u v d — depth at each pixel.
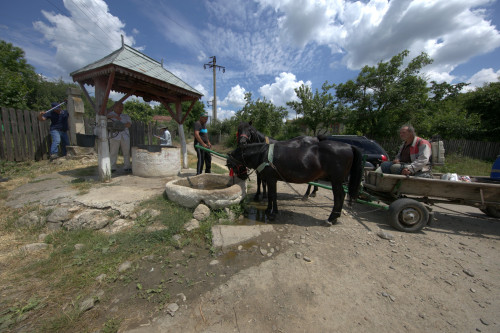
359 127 13.66
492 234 3.63
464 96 18.20
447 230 3.73
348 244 3.11
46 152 7.27
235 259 2.63
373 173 3.93
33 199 3.71
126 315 1.80
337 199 3.65
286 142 3.90
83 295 1.99
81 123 7.79
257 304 1.95
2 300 1.91
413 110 11.77
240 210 3.88
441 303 2.05
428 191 3.58
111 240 2.77
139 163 5.32
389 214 3.56
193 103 6.51
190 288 2.13
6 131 6.27
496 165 4.05
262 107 17.81
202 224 3.30
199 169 5.72
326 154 3.58
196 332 1.65
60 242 2.83
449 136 14.38
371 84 12.42
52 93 21.67
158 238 2.87
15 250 2.68
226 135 25.55
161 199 3.84
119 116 5.82
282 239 3.16
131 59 4.80
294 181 3.78
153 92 6.16
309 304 1.97
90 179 4.91
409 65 11.74
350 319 1.83
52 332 1.63
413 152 3.84
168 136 7.96
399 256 2.85
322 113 14.88
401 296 2.13
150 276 2.27
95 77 4.52
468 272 2.52
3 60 16.88
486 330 1.76
